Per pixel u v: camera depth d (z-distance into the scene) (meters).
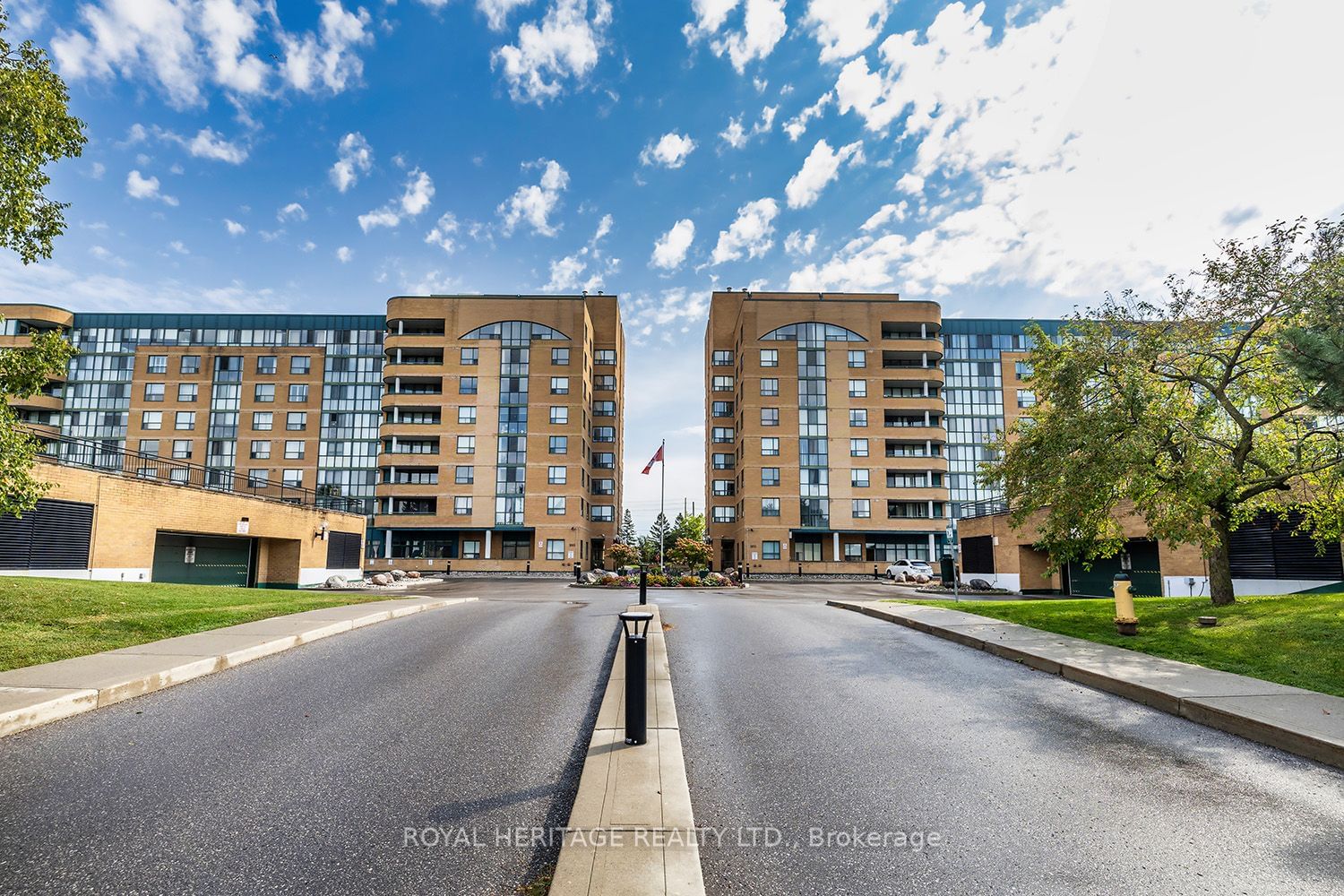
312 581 35.19
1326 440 13.69
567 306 64.94
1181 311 13.66
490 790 5.23
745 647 11.49
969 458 71.81
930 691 8.45
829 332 65.25
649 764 5.46
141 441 67.62
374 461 69.06
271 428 68.88
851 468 63.03
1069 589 33.72
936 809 4.98
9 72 9.25
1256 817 4.84
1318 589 20.84
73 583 15.08
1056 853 4.32
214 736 6.42
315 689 8.21
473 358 63.94
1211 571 14.05
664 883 3.63
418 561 61.00
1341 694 7.59
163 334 70.56
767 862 4.19
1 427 9.74
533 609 17.62
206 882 3.87
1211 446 14.02
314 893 3.76
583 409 65.12
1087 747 6.34
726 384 74.69
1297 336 10.79
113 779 5.35
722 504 73.00
